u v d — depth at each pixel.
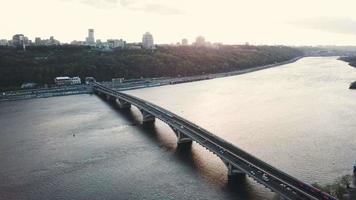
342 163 155.38
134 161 168.50
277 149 175.25
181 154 175.25
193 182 142.88
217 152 151.38
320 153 168.12
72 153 181.75
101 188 141.00
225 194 131.62
